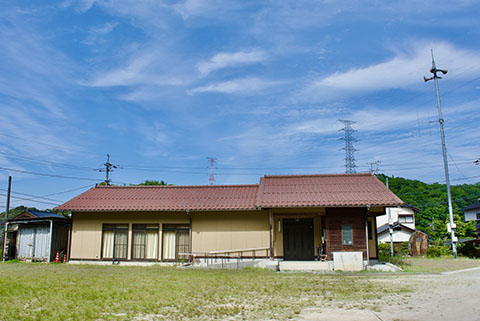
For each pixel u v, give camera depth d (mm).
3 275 13883
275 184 20750
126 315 7598
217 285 11344
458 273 14836
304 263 16703
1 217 40438
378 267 16859
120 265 19344
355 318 7340
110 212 20734
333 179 20984
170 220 20250
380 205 16984
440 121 25859
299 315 7625
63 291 10055
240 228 19766
